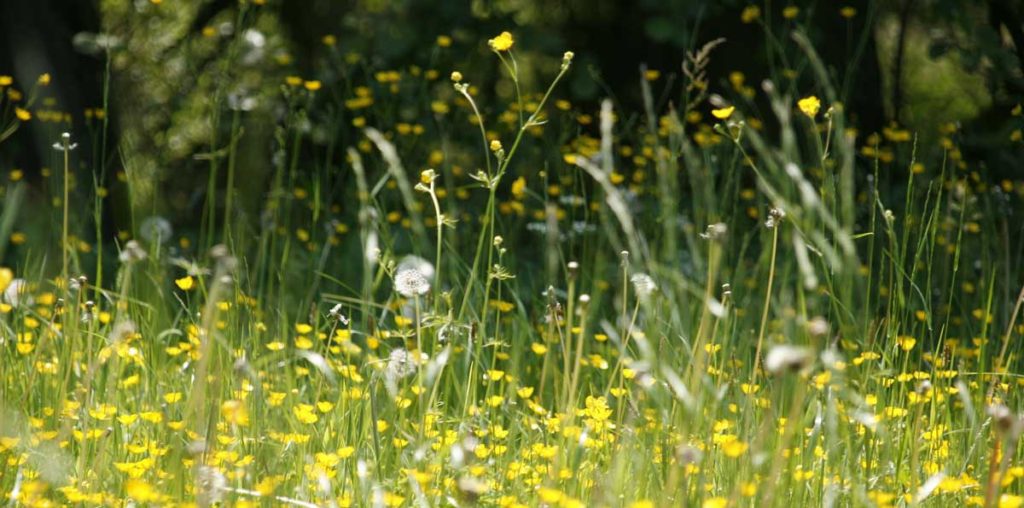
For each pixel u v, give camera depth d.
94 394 5.04
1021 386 5.63
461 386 5.59
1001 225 8.97
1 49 10.62
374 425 4.24
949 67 12.77
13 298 5.96
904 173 10.34
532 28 11.33
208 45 14.14
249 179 12.51
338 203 11.13
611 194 4.43
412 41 11.36
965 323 7.24
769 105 10.91
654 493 4.04
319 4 13.08
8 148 10.30
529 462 4.64
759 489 3.96
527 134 10.72
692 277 7.73
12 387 5.05
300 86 12.34
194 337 5.36
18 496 3.94
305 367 6.16
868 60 11.12
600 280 7.93
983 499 4.12
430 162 10.54
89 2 11.09
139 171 13.55
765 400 4.70
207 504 3.54
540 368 6.60
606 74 11.78
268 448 4.44
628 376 4.46
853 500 4.00
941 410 5.12
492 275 4.83
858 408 4.46
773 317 7.18
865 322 5.29
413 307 5.31
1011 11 10.41
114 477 4.26
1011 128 10.23
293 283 8.42
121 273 6.40
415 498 4.14
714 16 11.01
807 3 10.95
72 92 10.66
